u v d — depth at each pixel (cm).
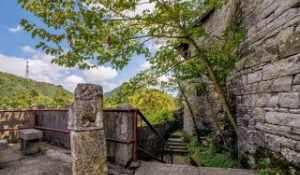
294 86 291
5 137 588
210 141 679
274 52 339
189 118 982
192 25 464
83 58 397
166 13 417
